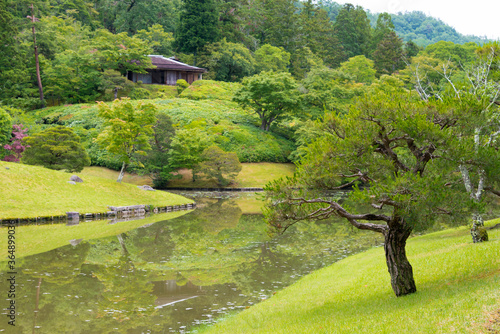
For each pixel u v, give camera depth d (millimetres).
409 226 9211
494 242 12977
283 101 59719
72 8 108062
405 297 9195
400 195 8055
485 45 15625
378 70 103062
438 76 60594
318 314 9430
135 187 37344
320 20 128250
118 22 109062
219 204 40500
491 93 13805
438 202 8047
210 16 94500
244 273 15914
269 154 60656
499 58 15242
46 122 61812
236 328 9477
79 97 71250
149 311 11648
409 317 7520
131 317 11156
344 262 16281
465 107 8680
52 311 11438
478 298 7695
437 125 8672
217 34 96250
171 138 51344
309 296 11680
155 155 50469
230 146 60625
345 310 9305
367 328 7344
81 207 29203
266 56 100625
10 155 43906
